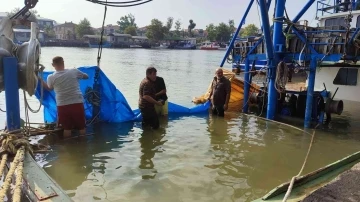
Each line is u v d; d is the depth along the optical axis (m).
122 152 6.24
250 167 5.66
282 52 9.05
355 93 11.95
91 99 7.99
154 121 7.94
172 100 13.33
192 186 4.84
